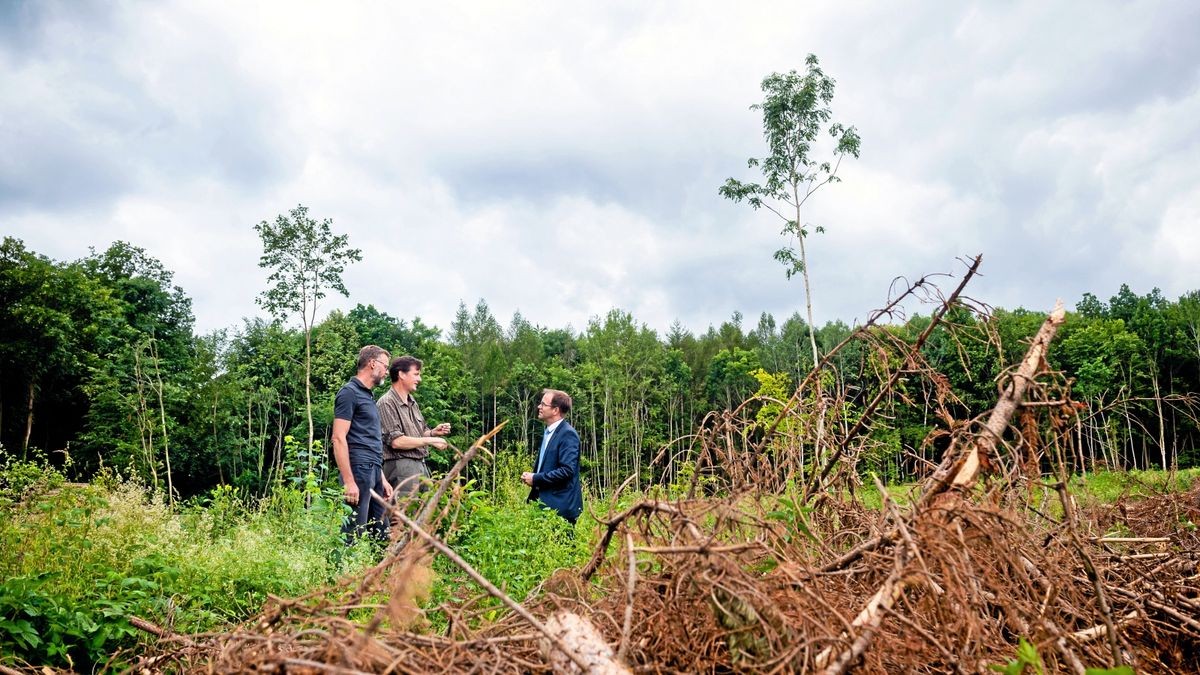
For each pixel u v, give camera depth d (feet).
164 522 19.49
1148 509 12.41
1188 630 8.09
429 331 199.11
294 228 98.17
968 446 8.48
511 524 16.62
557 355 279.28
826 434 10.71
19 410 137.28
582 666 5.55
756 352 201.36
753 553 7.36
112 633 10.62
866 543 7.53
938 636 6.48
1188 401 13.38
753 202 91.66
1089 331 121.49
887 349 10.38
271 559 14.56
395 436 21.24
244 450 135.85
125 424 113.91
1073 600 7.74
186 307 169.37
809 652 5.85
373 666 5.47
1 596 10.32
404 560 6.83
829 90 90.53
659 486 9.93
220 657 6.29
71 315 143.43
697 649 6.23
